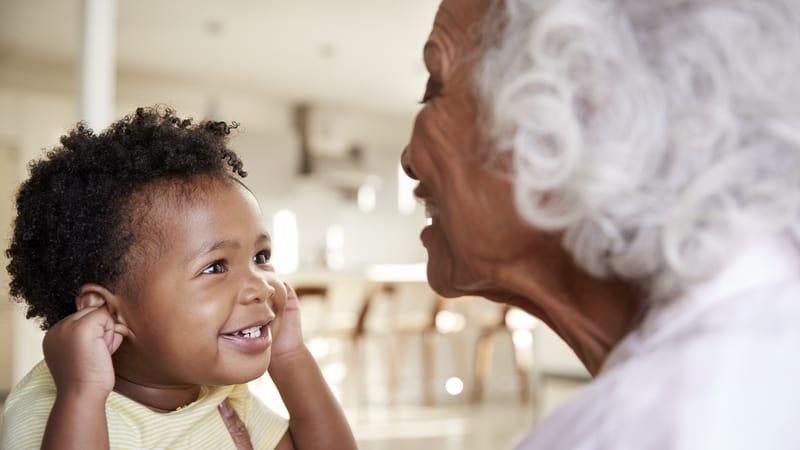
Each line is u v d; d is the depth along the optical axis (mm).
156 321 852
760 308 435
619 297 511
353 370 6527
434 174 563
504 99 482
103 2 3834
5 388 6312
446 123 550
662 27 453
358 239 9695
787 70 440
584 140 455
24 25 6273
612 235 452
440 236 611
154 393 911
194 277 854
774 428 398
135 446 838
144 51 7090
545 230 494
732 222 424
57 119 7297
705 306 446
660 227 441
